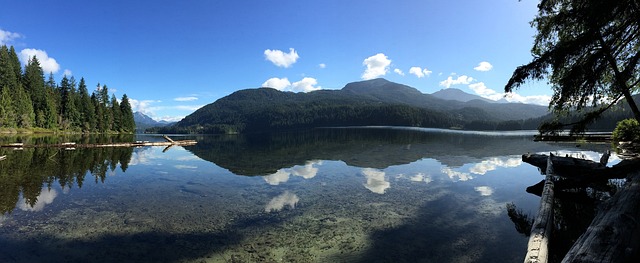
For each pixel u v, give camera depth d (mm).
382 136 56781
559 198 10938
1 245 7176
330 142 42531
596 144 33562
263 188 13344
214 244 7410
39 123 71000
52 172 17234
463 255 6664
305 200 11266
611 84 10156
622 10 8188
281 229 8367
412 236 7754
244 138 68562
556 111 11258
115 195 12164
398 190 12672
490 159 22500
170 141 49125
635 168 11141
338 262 6453
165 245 7336
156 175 16891
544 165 19016
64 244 7320
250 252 6969
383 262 6426
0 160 21219
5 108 61625
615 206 6723
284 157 25031
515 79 10375
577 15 9312
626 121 27359
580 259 4621
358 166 19375
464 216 9250
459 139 47656
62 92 87062
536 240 5957
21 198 11422
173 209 10234
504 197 11414
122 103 109562
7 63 67875
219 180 15266
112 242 7484
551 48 10523
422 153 26750
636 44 10336
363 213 9664
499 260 6402
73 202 11039
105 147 38031
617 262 4426
